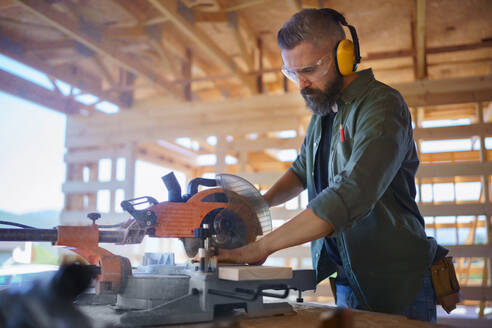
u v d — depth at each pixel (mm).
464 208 3926
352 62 1160
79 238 1059
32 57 4383
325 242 1354
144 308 924
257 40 4977
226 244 1075
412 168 1255
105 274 949
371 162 973
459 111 6281
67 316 553
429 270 1220
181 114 4973
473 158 5531
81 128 5301
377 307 1147
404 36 4914
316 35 1130
